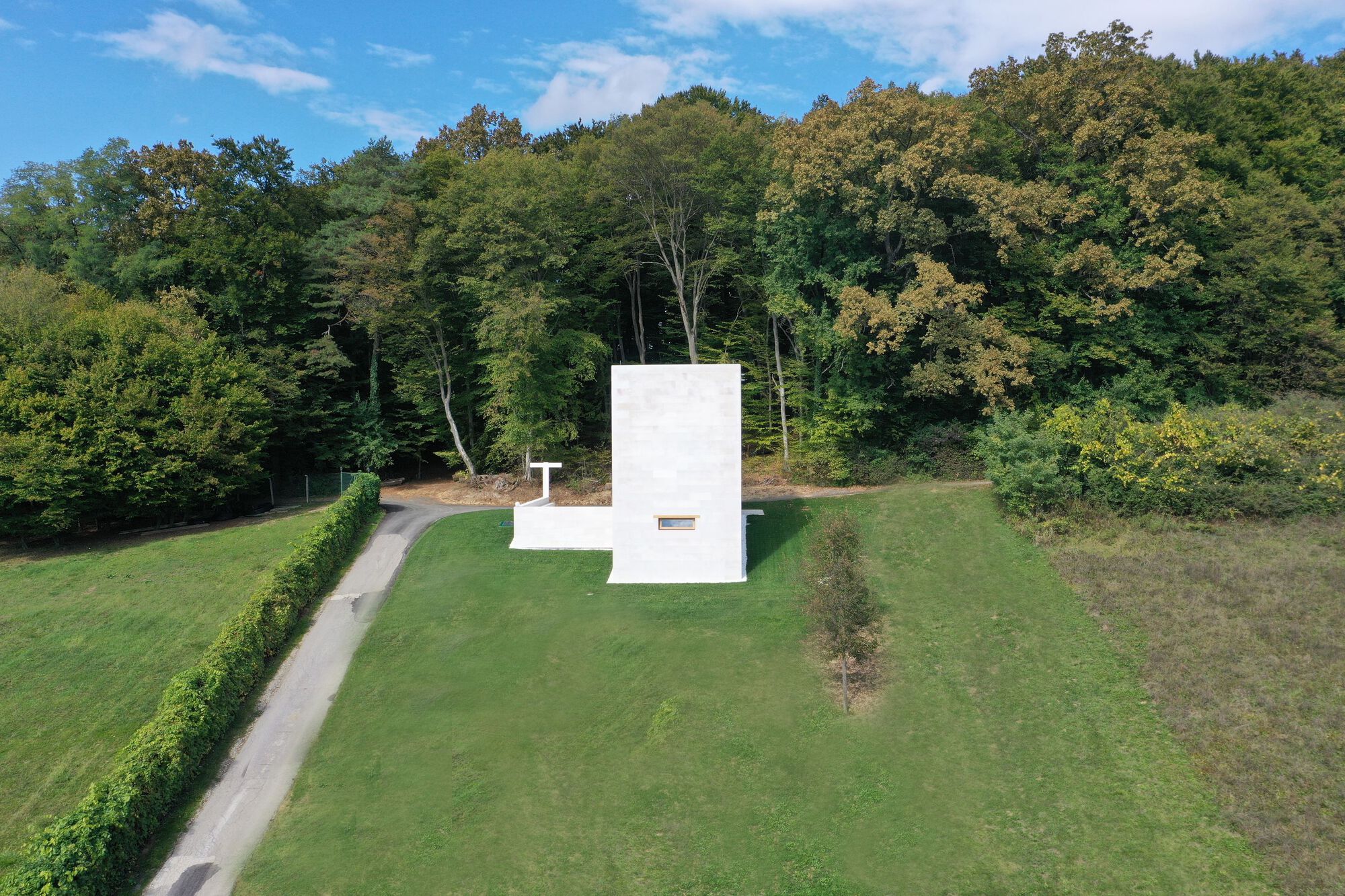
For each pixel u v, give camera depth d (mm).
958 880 19125
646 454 34500
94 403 40062
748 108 73375
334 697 27641
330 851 21156
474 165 53406
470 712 26594
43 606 33188
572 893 19500
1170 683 24547
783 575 34781
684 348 60375
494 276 48125
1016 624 29188
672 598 33031
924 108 42625
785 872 19688
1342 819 19141
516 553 38375
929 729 24375
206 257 49562
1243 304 46094
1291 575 29359
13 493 37625
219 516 47188
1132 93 43750
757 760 23500
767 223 47875
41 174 54156
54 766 23938
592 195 51812
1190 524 34406
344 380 57875
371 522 43188
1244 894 17891
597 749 24469
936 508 40062
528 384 48812
